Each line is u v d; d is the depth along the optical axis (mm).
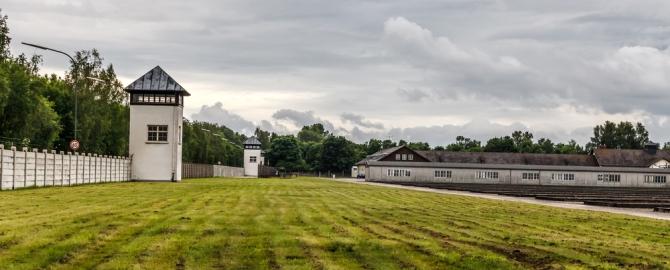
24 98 66812
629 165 136375
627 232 20672
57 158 46375
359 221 21719
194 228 17953
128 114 89938
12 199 29531
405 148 126500
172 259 12766
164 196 34844
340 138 189250
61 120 79750
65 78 81000
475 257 13742
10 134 67000
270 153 188875
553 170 110875
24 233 15812
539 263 13289
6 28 67438
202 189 45844
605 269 12836
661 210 34188
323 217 23078
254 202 31328
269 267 12227
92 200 29906
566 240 17516
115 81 86375
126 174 66000
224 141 173875
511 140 175000
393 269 12320
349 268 12320
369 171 109188
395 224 20875
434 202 37094
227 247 14516
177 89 67375
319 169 190875
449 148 188875
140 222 19141
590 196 53656
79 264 12031
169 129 67500
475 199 43062
